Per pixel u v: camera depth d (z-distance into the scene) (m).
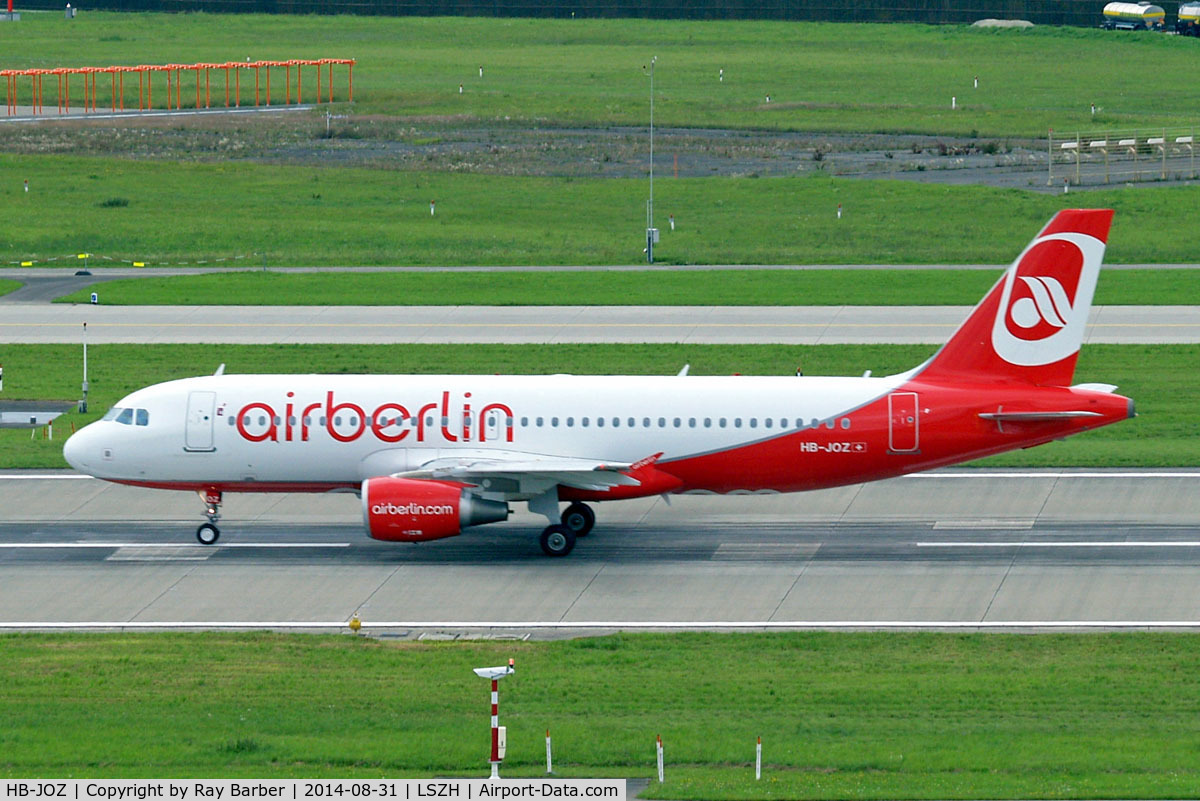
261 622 181.25
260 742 137.62
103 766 132.12
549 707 150.00
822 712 148.50
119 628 178.75
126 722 144.00
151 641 172.62
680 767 132.88
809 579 196.88
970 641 172.88
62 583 195.25
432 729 142.62
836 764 132.12
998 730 142.25
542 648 170.62
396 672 161.75
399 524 198.75
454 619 182.62
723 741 138.00
